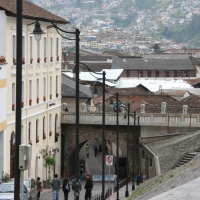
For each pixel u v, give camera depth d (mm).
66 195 58875
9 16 65062
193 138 77125
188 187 33938
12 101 67250
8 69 65750
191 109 95188
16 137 27781
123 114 88250
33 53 73875
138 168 84375
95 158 119562
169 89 150750
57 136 86125
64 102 102438
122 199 61062
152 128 87875
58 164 87375
